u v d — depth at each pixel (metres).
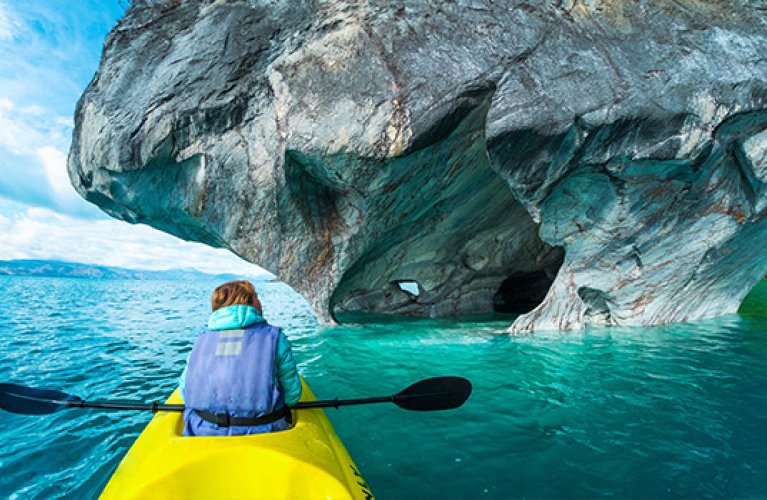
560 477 2.25
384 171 5.43
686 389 3.58
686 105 4.55
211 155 5.92
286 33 6.00
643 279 5.89
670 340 5.35
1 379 4.39
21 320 9.08
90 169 6.48
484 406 3.33
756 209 5.19
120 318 9.81
